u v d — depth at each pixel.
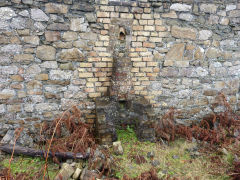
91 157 2.48
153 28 3.21
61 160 2.58
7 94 3.01
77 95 3.26
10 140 2.83
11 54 2.88
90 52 3.13
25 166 2.47
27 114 3.15
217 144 3.14
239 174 2.34
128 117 3.29
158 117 3.65
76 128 2.99
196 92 3.66
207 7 3.24
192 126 3.73
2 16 2.71
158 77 3.47
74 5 2.88
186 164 2.66
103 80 3.29
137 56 3.30
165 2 3.11
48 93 3.14
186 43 3.37
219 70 3.62
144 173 2.33
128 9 3.06
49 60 3.02
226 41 3.48
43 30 2.88
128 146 2.94
